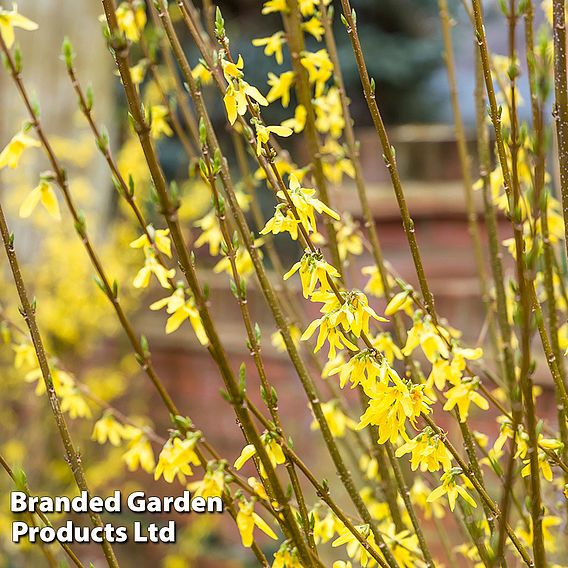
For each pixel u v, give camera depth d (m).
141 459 1.68
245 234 1.51
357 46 1.44
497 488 2.16
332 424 1.69
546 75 1.31
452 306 2.92
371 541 1.52
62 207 3.95
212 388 4.09
